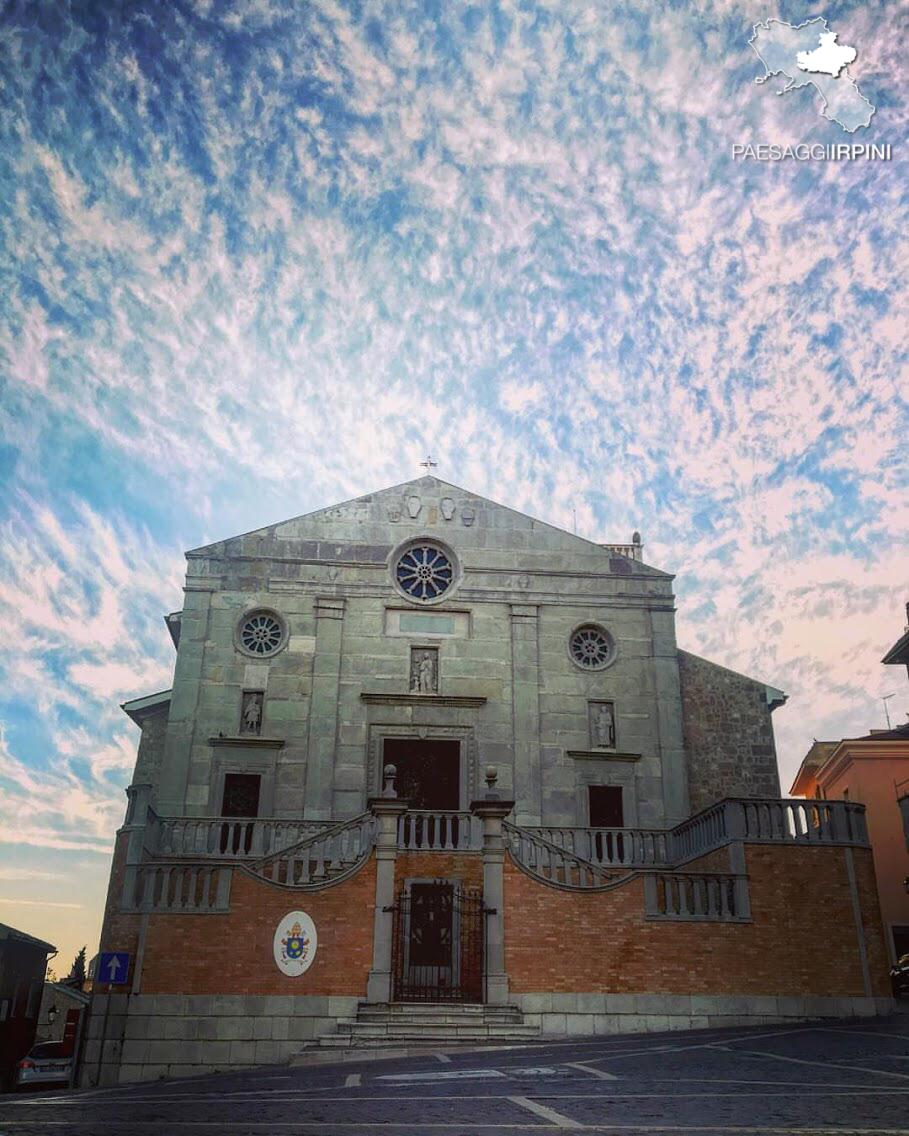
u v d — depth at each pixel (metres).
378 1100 10.17
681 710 30.84
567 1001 20.14
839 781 40.53
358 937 20.12
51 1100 12.36
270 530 31.73
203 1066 18.95
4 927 36.56
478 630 31.28
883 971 21.27
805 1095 9.10
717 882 21.62
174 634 32.81
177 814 27.95
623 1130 7.42
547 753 29.94
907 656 34.97
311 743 29.19
